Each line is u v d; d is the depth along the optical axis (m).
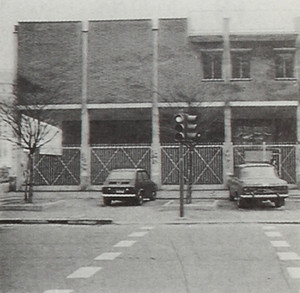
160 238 15.09
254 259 11.49
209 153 32.59
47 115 31.59
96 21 33.56
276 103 33.00
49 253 12.57
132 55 33.50
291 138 33.94
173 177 32.84
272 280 9.36
